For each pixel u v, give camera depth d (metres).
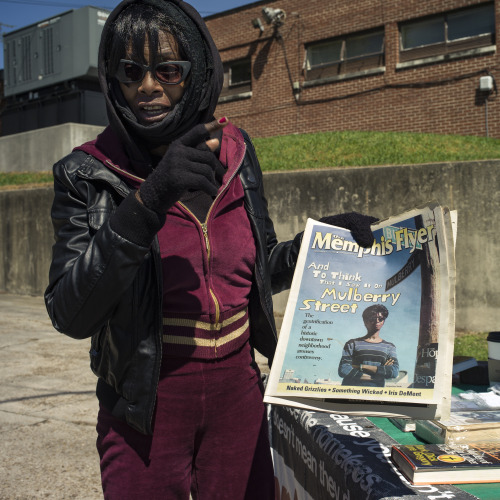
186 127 1.35
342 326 1.29
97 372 1.37
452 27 11.34
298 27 13.30
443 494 1.18
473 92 10.94
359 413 1.25
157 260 1.28
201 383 1.33
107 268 1.15
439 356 1.22
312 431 1.64
